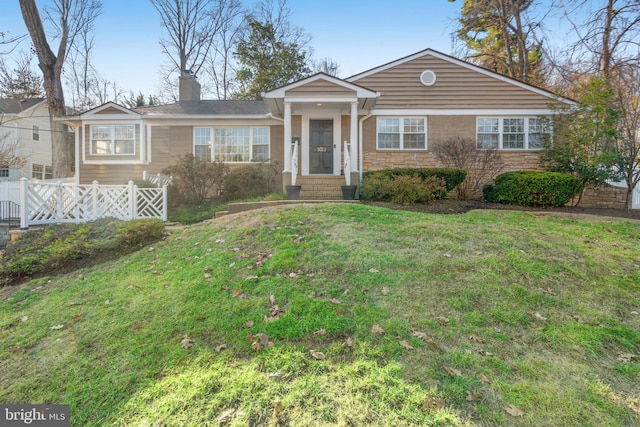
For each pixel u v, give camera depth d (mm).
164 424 2357
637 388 2680
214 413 2412
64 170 17281
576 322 3582
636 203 10648
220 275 4594
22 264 5766
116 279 5051
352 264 4582
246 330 3320
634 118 9531
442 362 2855
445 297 3893
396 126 12352
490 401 2473
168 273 5016
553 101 11680
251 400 2492
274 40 26656
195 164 10859
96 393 2730
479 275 4383
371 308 3617
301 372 2746
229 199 10969
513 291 4090
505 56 20438
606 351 3143
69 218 8953
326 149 12570
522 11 18562
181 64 26797
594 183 10195
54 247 6301
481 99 12258
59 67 17016
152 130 13398
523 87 12219
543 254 5145
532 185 9414
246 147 13141
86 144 13172
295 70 25922
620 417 2379
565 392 2592
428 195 9055
